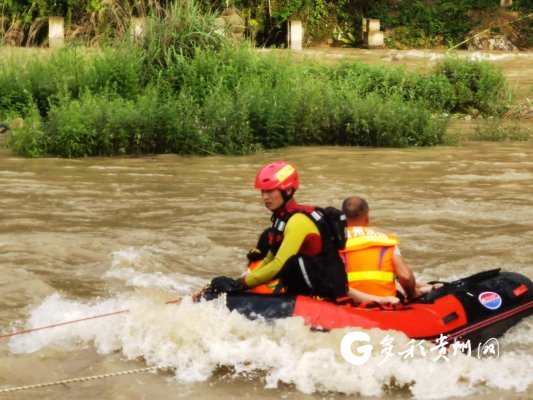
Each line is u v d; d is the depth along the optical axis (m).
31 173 13.19
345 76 20.81
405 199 11.49
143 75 18.33
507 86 22.36
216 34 19.39
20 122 16.89
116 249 8.88
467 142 17.56
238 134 15.84
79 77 17.78
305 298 5.95
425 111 17.45
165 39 18.84
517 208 11.02
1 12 28.09
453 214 10.59
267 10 33.16
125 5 22.11
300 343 5.73
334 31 34.75
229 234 9.62
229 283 6.09
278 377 5.58
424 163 14.62
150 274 8.09
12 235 9.33
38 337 6.38
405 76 21.48
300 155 15.51
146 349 5.99
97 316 6.29
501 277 6.61
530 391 5.45
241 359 5.74
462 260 8.62
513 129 18.92
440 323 5.93
